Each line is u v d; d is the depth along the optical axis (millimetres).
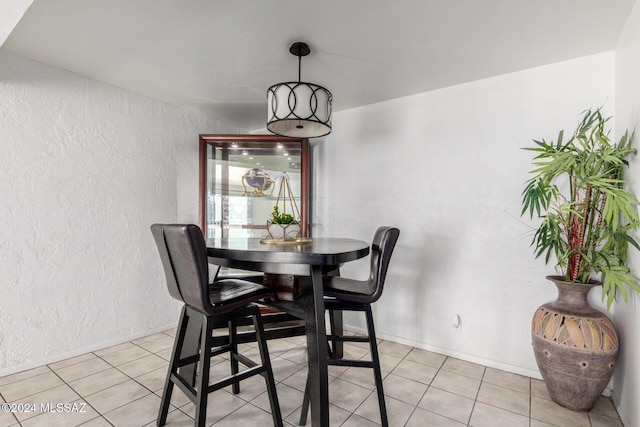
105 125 2625
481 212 2455
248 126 3844
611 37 1882
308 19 1740
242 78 2516
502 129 2381
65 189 2398
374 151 3016
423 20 1740
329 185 3311
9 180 2143
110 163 2658
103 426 1661
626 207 1562
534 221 2256
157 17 1729
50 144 2322
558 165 1866
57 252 2359
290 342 2811
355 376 2229
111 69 2371
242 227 3428
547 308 1953
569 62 2154
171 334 2959
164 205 3062
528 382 2166
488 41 1947
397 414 1797
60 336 2379
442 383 2141
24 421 1696
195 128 3342
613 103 2010
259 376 2221
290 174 3443
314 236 3396
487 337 2414
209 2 1596
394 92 2752
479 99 2479
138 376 2174
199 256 1401
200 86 2693
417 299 2744
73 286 2443
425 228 2713
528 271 2271
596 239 1822
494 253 2398
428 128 2715
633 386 1619
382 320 2945
